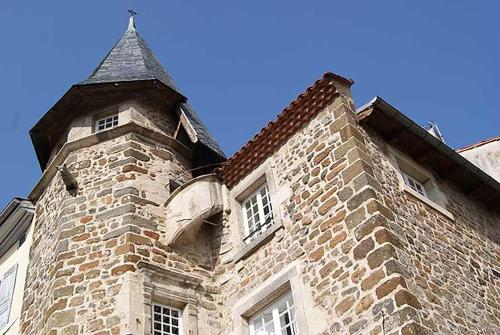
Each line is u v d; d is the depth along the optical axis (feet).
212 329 30.76
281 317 28.53
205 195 34.53
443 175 34.45
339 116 30.22
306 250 28.22
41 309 32.24
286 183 31.45
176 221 33.55
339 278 25.84
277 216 30.89
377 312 23.57
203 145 39.88
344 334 24.41
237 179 35.45
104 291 29.78
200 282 32.17
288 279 28.25
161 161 37.27
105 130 37.58
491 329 27.48
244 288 30.83
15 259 41.86
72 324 28.94
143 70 43.70
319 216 28.45
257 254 31.12
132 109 39.37
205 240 34.50
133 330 28.09
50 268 33.04
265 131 33.40
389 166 30.07
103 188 34.65
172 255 32.65
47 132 41.45
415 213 28.99
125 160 35.83
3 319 37.86
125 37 51.85
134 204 33.55
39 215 39.06
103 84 39.27
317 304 26.17
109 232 32.27
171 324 30.19
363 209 26.45
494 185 35.55
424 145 32.42
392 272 23.91
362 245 25.61
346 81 31.65
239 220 34.04
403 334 22.29
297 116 32.37
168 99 41.29
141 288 29.91
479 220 34.88
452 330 24.70
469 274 29.37
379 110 30.19
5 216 42.47
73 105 40.01
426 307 24.30
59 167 35.81
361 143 29.12
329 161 29.48
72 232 32.86
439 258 27.96
